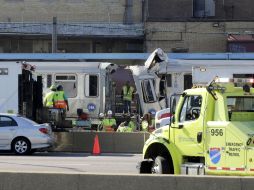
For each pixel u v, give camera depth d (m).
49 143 68.75
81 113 91.00
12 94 79.06
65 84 93.69
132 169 53.69
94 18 145.38
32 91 81.19
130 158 66.12
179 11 142.62
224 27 135.25
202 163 37.88
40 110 81.56
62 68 93.56
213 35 135.38
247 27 134.88
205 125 37.03
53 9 145.75
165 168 39.78
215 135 36.16
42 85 85.56
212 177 28.44
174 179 28.53
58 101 84.19
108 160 63.19
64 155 70.19
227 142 35.34
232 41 133.00
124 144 75.44
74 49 143.00
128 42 142.50
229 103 36.75
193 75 89.56
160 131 41.28
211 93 37.09
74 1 146.38
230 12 142.75
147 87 93.12
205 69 89.75
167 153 40.31
